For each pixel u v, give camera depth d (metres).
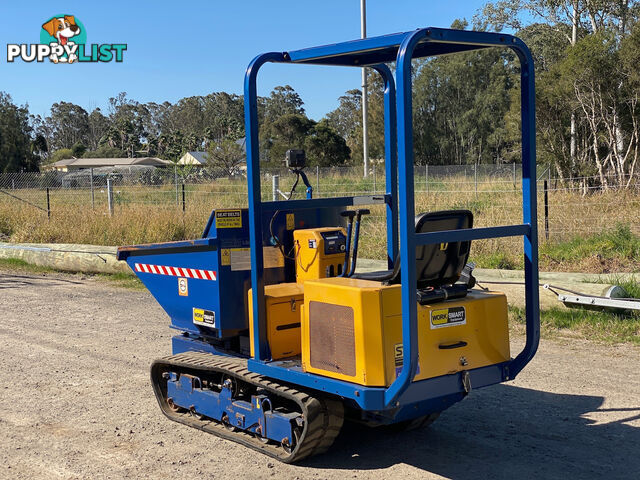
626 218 13.98
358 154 61.19
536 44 35.03
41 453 5.13
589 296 8.40
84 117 131.12
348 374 4.24
